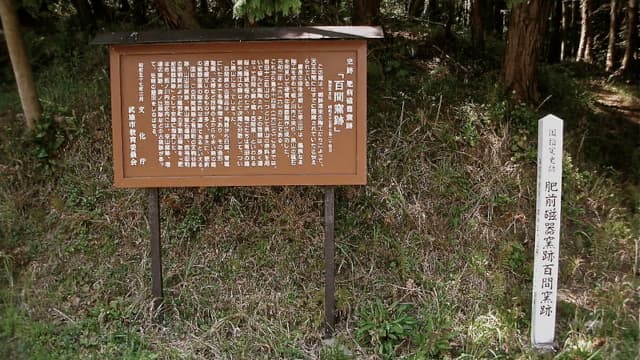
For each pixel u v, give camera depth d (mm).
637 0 10812
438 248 4801
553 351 3842
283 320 4176
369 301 4344
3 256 4594
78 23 7613
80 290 4434
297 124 3906
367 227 4949
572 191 5328
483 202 5098
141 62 3910
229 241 4816
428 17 9359
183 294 4383
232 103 3914
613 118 7320
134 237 4855
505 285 4512
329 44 3850
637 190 5602
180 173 3963
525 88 6160
